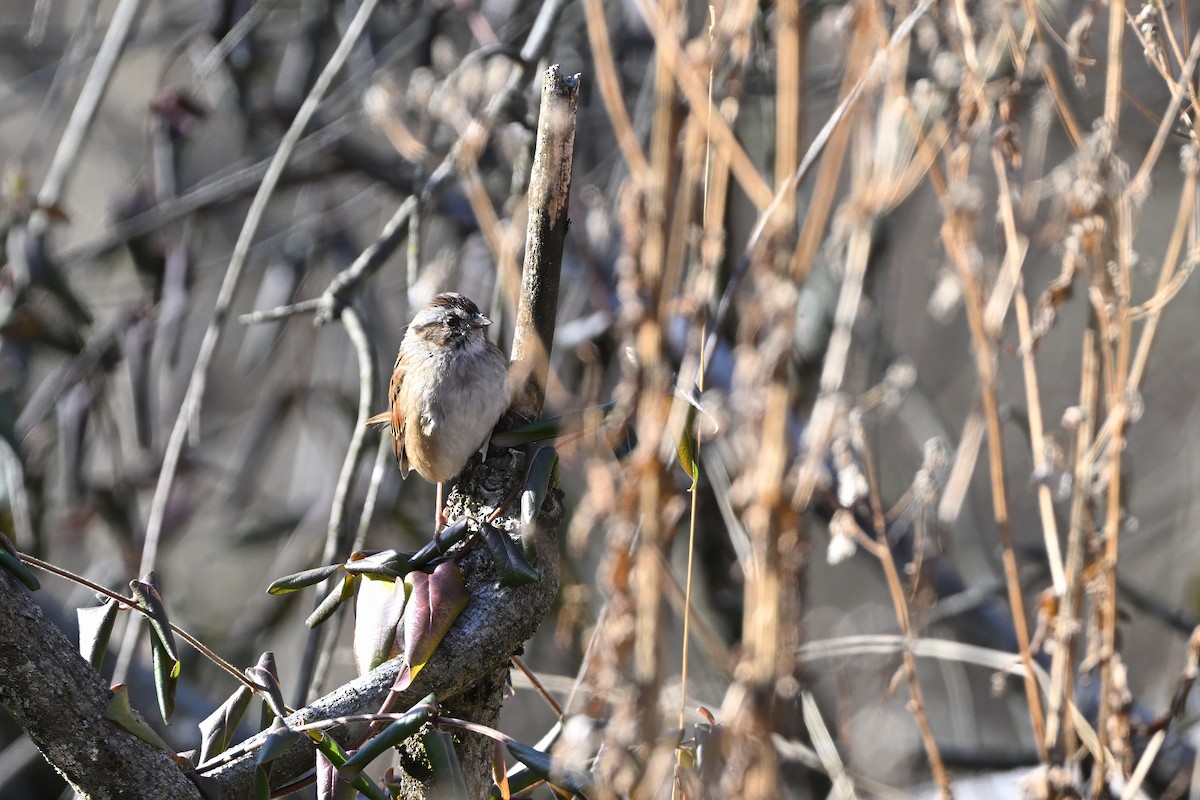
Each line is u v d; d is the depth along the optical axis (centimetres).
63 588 1462
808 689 820
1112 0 703
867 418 799
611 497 539
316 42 1434
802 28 610
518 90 920
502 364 779
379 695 522
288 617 1455
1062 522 1332
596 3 613
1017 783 860
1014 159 719
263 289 1530
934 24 821
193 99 1313
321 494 1507
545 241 586
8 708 468
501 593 539
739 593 1204
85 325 1259
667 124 566
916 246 1588
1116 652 758
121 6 1224
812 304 1167
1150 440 1788
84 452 1424
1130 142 1074
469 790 550
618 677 514
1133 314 720
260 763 476
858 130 652
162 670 502
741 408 553
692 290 640
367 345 887
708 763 520
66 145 1195
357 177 1538
